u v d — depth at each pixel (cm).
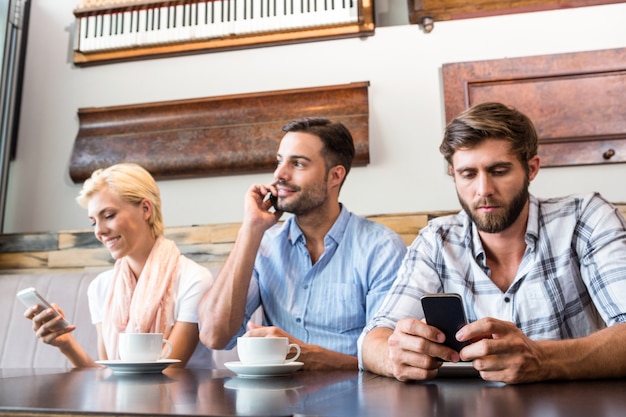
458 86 212
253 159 219
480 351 84
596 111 202
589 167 202
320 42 229
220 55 236
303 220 162
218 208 225
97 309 177
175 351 154
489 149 116
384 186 215
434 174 212
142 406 63
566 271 123
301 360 122
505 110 119
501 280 130
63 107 246
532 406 62
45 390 78
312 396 71
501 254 129
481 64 212
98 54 242
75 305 196
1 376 101
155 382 90
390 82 221
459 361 91
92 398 70
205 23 230
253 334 117
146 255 172
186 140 225
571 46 210
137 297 163
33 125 247
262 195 161
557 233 125
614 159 199
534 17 215
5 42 244
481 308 126
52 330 134
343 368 126
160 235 175
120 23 238
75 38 242
